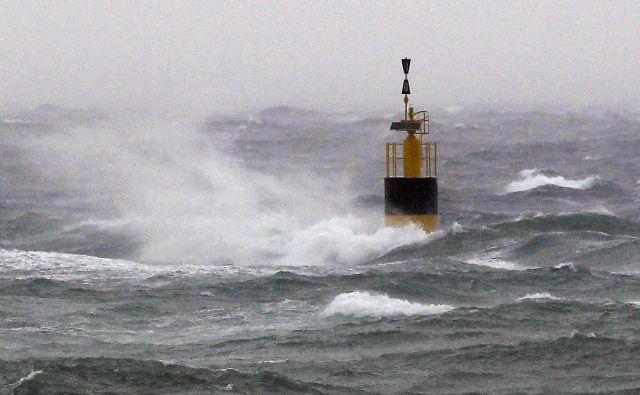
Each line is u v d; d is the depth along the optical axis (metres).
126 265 83.06
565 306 67.81
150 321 66.94
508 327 63.88
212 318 67.19
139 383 55.06
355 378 55.78
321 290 72.56
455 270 78.31
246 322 66.12
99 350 60.81
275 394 53.66
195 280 76.31
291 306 69.31
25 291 73.69
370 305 68.38
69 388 54.44
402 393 53.53
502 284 74.88
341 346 60.88
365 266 81.56
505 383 54.97
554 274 76.62
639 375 55.72
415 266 80.31
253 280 75.12
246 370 56.78
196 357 59.50
